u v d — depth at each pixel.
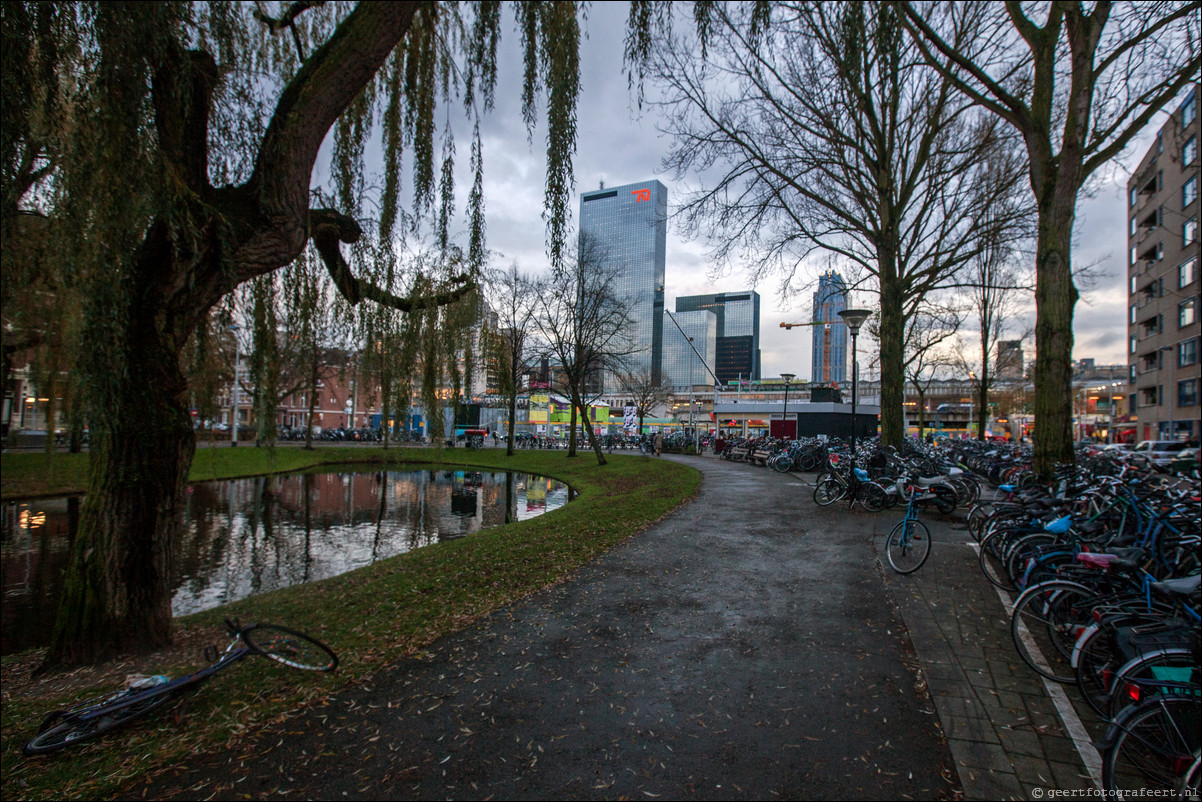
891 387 15.67
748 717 3.47
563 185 5.54
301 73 5.55
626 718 3.49
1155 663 2.92
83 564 5.79
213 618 7.05
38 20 4.11
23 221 5.00
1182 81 9.55
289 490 24.72
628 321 30.28
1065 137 9.91
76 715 3.48
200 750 3.26
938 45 10.33
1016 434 57.66
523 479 30.17
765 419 36.81
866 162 15.47
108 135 4.25
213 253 5.40
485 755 3.13
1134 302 48.00
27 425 31.02
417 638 4.88
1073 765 2.94
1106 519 6.04
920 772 2.91
